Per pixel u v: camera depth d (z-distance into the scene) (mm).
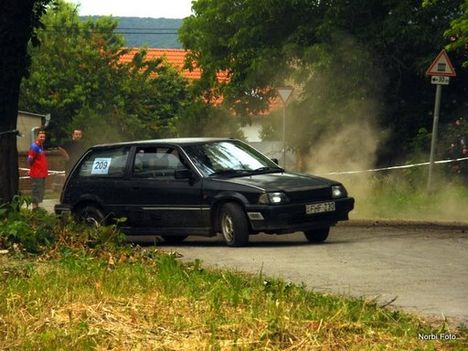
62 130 72938
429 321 14352
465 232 27812
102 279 16594
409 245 24188
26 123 66562
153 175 26281
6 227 20953
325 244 24953
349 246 24219
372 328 13344
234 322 13180
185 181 25625
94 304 14352
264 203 24141
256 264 21000
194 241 27766
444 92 44781
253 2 45312
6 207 24141
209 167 25641
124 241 22734
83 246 21297
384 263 20797
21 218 22172
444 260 21234
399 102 44938
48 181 56781
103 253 20797
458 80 44500
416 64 43031
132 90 77812
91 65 76875
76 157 50500
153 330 12789
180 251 24188
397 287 17562
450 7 42656
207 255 23031
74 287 15836
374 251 23016
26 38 24656
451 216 33906
